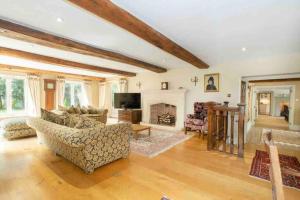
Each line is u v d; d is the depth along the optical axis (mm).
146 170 2549
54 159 2898
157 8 1885
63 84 7012
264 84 7266
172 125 5953
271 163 997
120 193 1944
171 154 3260
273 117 11133
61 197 1849
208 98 5094
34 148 3463
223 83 4797
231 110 3283
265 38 2836
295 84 6562
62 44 2863
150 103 6496
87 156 2346
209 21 2215
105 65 5434
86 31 2617
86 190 1991
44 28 2504
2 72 5527
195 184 2168
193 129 4750
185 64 5145
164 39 2697
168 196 1904
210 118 3504
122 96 6949
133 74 6984
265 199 1863
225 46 3301
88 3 1605
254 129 6301
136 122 6570
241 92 4629
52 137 2705
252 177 2367
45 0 1765
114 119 7852
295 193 2016
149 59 4531
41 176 2303
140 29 2225
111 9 1743
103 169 2559
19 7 1905
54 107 6777
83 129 2402
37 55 3955
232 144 3320
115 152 2783
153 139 4309
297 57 3719
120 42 3145
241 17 2102
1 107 5625
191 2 1766
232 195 1938
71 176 2320
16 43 3168
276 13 1989
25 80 6020
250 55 3967
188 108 5559
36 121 3186
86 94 8008
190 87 5504
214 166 2729
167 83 5969
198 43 3115
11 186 2043
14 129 4070
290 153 3510
